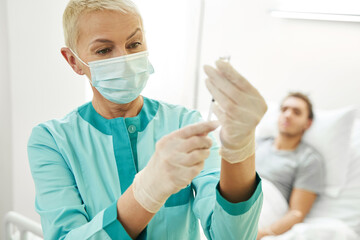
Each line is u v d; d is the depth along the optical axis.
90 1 0.78
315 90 2.31
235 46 2.51
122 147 0.85
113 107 0.88
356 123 2.12
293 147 2.13
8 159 1.97
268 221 1.89
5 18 1.81
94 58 0.81
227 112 0.54
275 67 2.40
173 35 2.55
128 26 0.79
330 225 1.75
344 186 1.98
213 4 2.52
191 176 0.55
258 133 2.31
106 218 0.63
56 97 2.02
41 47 1.93
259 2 2.36
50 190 0.79
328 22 2.18
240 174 0.61
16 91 1.90
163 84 2.58
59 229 0.73
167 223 0.81
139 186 0.61
